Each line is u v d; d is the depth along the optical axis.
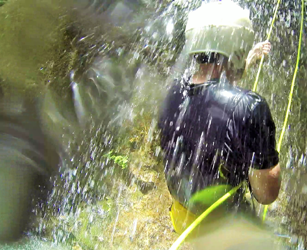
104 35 2.12
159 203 1.89
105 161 1.99
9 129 1.70
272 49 2.62
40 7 1.93
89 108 2.06
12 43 1.82
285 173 2.04
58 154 1.88
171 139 0.99
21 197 1.63
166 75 2.20
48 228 1.65
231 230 0.94
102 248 1.64
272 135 0.88
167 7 2.42
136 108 2.19
